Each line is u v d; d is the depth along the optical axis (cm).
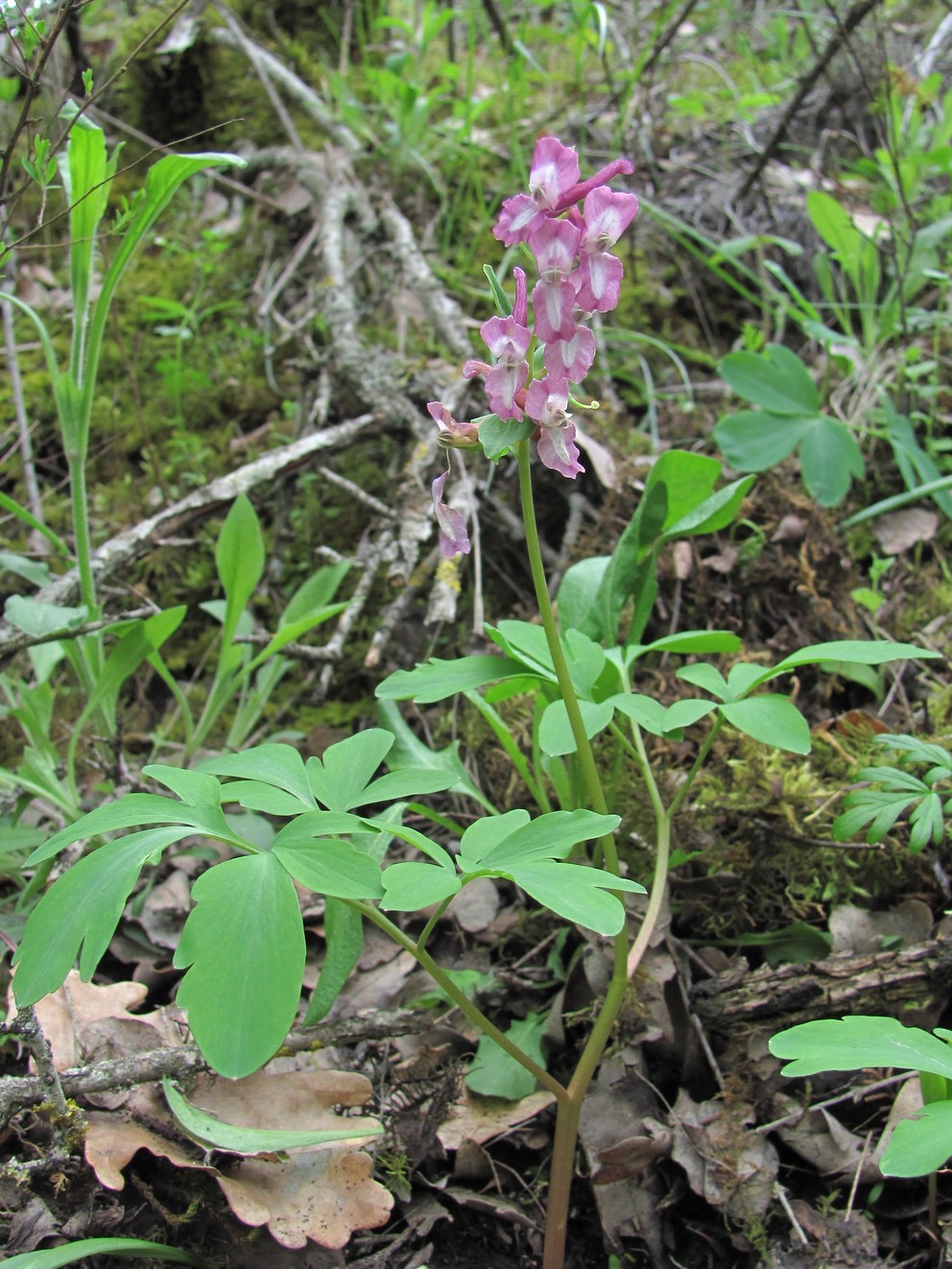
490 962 36
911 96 57
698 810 37
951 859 36
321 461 48
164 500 51
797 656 30
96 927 23
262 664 46
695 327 58
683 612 45
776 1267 28
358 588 44
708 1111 31
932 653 28
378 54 72
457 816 39
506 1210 29
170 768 25
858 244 51
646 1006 32
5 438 55
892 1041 23
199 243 64
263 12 72
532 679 32
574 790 35
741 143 66
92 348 36
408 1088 30
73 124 32
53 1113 27
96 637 39
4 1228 27
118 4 71
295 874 23
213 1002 22
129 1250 26
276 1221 27
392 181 62
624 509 46
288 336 54
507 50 63
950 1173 30
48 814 40
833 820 37
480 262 59
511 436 25
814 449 45
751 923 36
